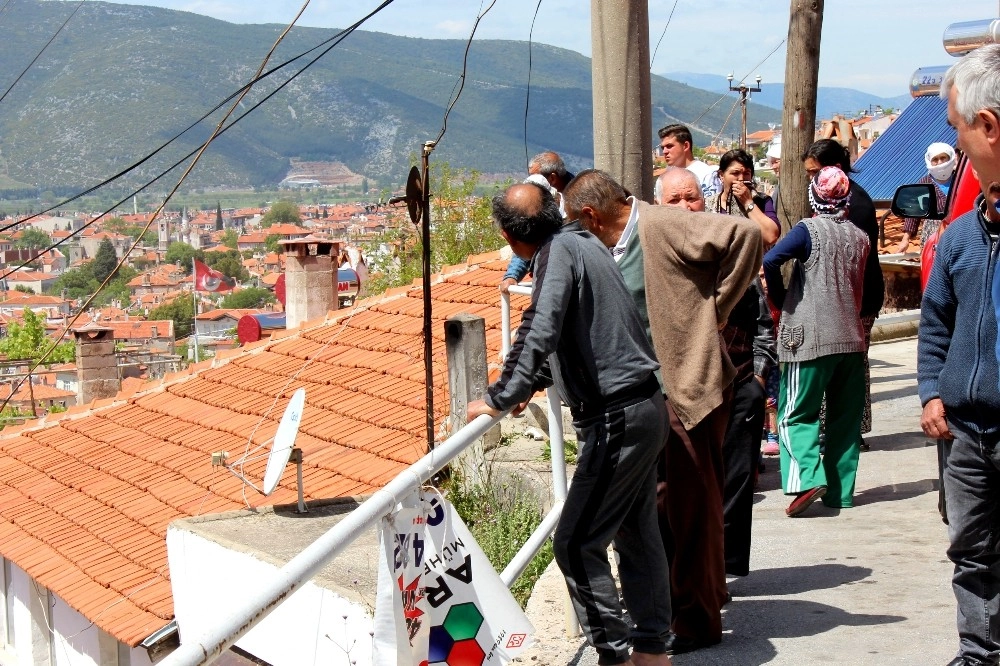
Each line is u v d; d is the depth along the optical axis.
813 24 8.48
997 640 3.73
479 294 13.41
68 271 191.75
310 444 10.74
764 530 6.23
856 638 4.47
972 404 3.57
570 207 4.16
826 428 6.51
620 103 6.47
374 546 6.02
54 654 12.48
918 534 5.95
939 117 19.02
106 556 10.15
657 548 3.82
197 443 12.04
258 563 6.29
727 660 4.32
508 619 3.43
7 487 12.52
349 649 5.14
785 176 8.74
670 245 4.05
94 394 21.11
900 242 17.22
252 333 19.58
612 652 3.67
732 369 4.16
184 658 2.41
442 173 21.61
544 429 7.80
